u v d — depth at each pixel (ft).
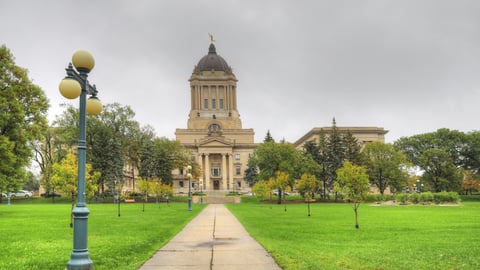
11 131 129.49
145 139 319.27
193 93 499.92
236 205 224.94
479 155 295.07
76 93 34.40
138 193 332.39
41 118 140.36
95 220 107.96
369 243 58.23
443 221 96.12
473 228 79.00
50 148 292.81
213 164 456.04
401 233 71.20
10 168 126.72
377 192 377.50
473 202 231.50
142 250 52.95
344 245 56.18
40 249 55.11
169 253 50.08
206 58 517.14
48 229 82.69
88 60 36.60
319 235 69.46
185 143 465.88
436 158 280.10
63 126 284.41
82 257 34.55
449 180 277.03
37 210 162.71
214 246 55.93
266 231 76.23
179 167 338.75
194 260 45.21
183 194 415.64
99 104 39.81
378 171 278.87
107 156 272.72
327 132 399.44
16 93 131.34
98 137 276.21
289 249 51.55
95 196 271.90
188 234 71.56
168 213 142.72
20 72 132.67
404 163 277.64
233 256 47.60
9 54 131.23
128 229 81.56
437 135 308.81
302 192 268.21
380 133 440.86
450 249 51.49
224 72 506.89
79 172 35.68
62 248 56.03
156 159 302.86
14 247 56.75
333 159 281.95
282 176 191.01
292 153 279.08
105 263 43.83
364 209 161.58
